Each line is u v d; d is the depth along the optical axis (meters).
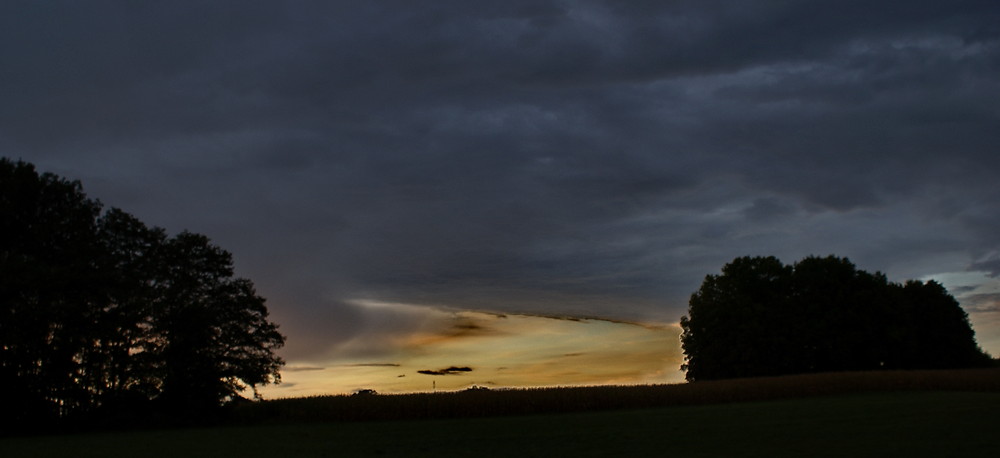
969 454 21.88
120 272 50.00
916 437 26.50
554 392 57.34
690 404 58.41
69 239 49.12
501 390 58.44
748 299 82.62
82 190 51.41
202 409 49.47
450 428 41.66
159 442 35.53
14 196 47.16
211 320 50.31
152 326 49.81
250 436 38.53
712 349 81.69
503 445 31.02
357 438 36.16
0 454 30.72
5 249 47.25
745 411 45.59
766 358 79.69
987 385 63.78
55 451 31.70
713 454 24.67
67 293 44.88
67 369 45.91
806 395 62.28
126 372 48.34
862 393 62.22
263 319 53.22
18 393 45.09
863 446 24.77
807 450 24.52
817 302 84.38
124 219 53.66
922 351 85.88
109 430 46.00
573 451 27.72
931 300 87.69
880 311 84.06
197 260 53.00
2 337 41.69
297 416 52.91
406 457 27.33
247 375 50.34
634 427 37.06
